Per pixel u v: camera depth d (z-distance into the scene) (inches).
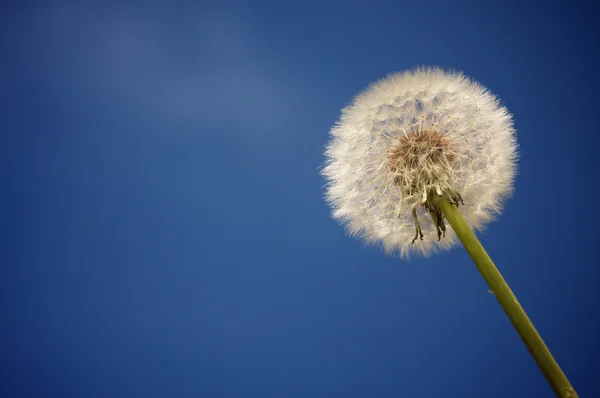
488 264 11.5
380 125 12.6
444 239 12.5
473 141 12.5
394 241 12.6
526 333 11.2
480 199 12.4
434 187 12.1
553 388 11.0
